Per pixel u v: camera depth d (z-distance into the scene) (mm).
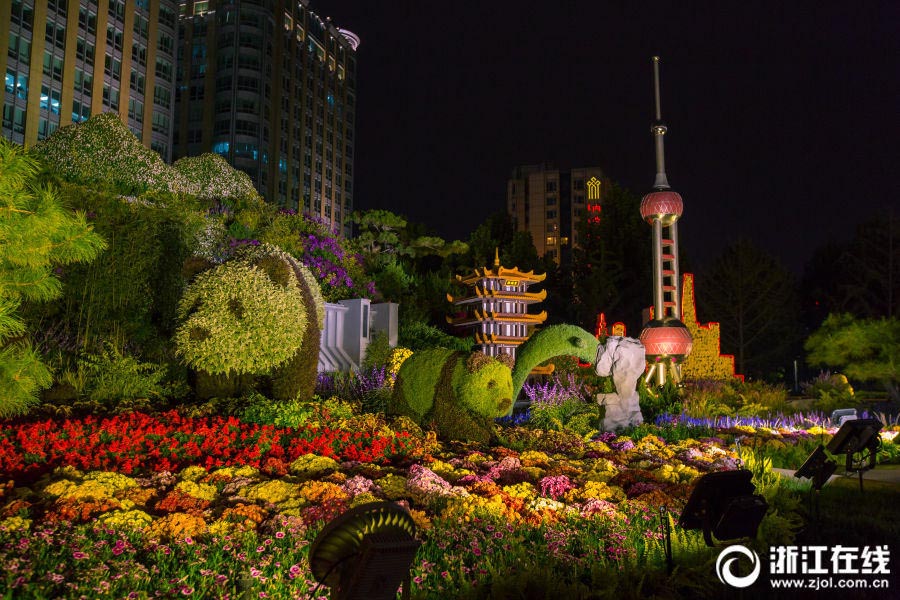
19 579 3473
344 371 18219
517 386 13602
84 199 12602
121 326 12758
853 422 6371
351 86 100562
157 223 13633
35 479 6254
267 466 7027
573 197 122375
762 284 40844
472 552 4797
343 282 21859
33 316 11578
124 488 5781
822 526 6559
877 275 40688
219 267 11117
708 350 25891
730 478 4273
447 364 10586
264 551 4516
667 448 10797
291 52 83000
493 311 24125
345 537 2527
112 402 10492
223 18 75562
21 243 6332
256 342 10688
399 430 9664
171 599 3684
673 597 4570
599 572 4512
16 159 6285
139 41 60312
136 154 18719
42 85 50812
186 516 4898
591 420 13492
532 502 6355
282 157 80688
